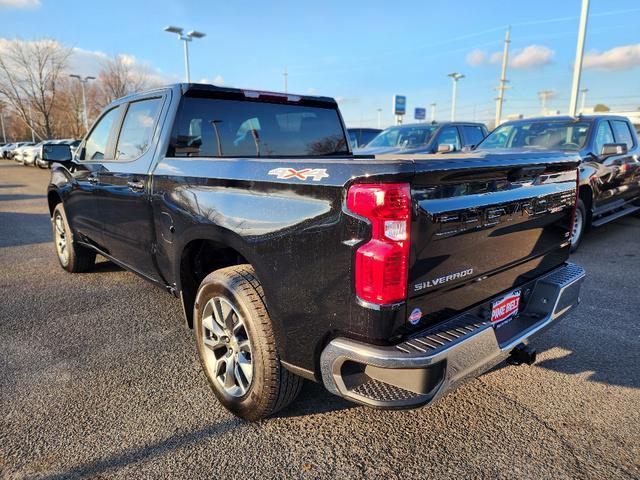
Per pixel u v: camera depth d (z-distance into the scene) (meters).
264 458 2.34
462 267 2.17
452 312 2.19
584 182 6.20
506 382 3.05
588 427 2.57
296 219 2.10
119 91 34.50
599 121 6.89
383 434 2.52
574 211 3.04
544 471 2.24
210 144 3.47
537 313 2.75
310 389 2.98
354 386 2.02
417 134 9.84
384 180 1.80
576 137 6.79
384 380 1.99
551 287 2.73
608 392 2.93
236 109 3.59
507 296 2.54
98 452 2.37
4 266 5.87
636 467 2.27
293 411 2.73
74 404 2.79
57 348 3.54
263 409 2.48
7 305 4.43
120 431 2.54
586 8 14.10
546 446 2.42
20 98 36.66
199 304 2.81
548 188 2.69
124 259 4.02
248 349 2.53
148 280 3.72
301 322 2.16
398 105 31.44
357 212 1.86
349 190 1.89
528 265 2.70
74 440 2.46
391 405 1.93
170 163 3.10
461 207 2.06
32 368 3.22
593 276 5.29
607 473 2.22
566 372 3.17
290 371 2.32
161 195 3.11
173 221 2.99
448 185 2.01
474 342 2.08
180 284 3.07
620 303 4.43
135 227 3.58
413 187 1.85
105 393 2.92
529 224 2.58
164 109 3.35
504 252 2.44
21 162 35.12
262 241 2.26
